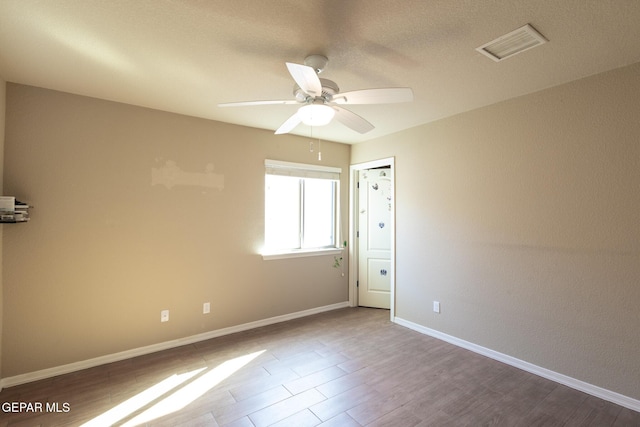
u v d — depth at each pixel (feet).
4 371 8.05
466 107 10.14
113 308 9.53
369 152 14.39
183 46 6.48
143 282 10.03
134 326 9.86
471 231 10.39
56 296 8.71
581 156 8.01
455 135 10.82
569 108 8.20
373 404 7.39
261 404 7.37
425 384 8.28
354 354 10.05
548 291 8.62
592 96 7.82
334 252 14.87
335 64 7.25
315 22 5.65
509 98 9.36
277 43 6.36
